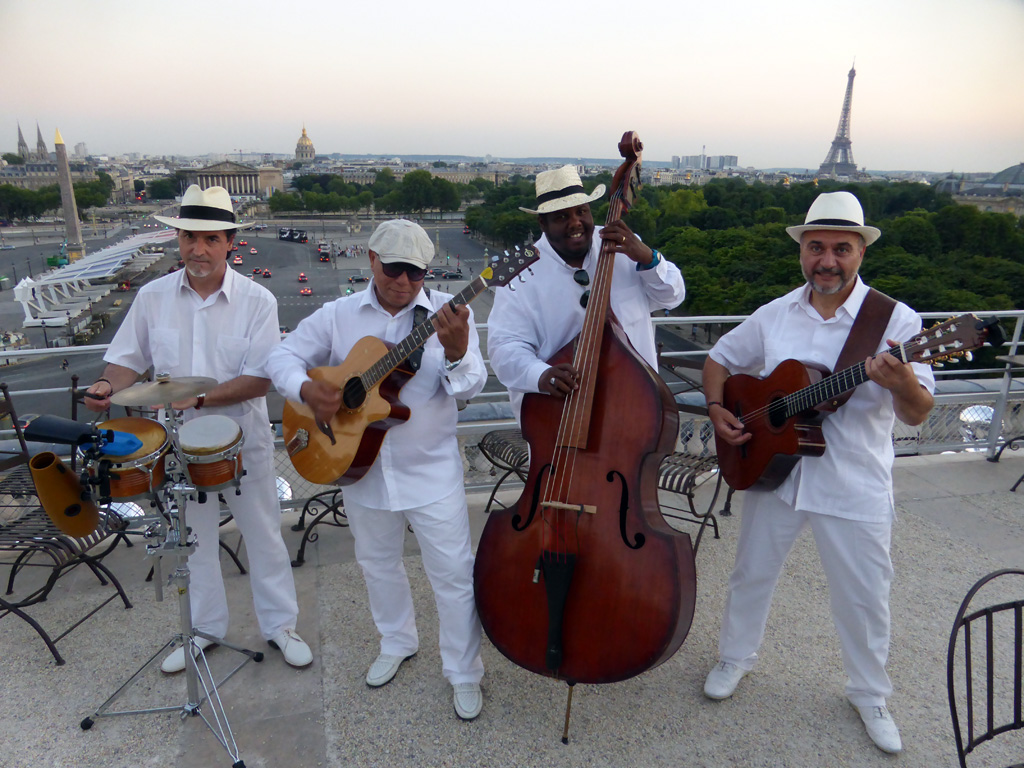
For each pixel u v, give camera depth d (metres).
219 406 2.55
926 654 2.81
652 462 2.10
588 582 2.08
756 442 2.36
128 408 3.52
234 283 2.59
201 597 2.75
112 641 2.87
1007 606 1.88
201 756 2.27
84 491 2.11
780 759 2.26
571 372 2.17
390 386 2.33
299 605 3.17
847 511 2.21
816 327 2.29
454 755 2.27
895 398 2.02
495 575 2.25
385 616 2.64
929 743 2.34
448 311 2.14
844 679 2.66
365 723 2.42
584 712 2.47
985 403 4.99
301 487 4.35
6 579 3.36
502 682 2.63
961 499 4.24
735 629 2.53
